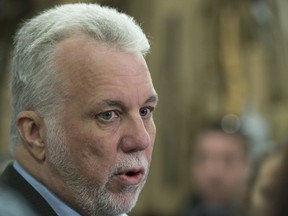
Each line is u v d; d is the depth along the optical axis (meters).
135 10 11.02
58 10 3.90
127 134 3.79
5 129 10.02
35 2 10.59
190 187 10.98
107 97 3.76
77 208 3.86
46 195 3.85
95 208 3.83
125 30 3.84
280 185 5.12
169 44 11.15
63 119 3.81
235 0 11.51
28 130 3.90
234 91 11.33
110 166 3.79
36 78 3.85
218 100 11.29
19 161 3.93
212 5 11.38
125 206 3.82
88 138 3.78
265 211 5.45
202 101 11.21
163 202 11.03
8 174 3.85
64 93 3.80
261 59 11.59
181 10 11.23
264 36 11.69
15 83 3.94
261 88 11.55
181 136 11.12
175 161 11.10
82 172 3.81
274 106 11.60
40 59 3.84
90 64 3.77
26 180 3.81
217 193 9.01
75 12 3.86
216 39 11.41
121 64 3.79
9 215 2.38
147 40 3.92
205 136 9.26
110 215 3.85
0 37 10.48
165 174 11.09
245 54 11.55
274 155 5.63
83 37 3.81
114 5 10.84
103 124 3.78
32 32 3.89
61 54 3.81
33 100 3.87
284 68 11.72
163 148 11.11
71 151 3.81
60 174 3.84
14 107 3.96
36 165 3.89
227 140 9.12
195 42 11.27
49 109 3.84
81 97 3.78
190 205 9.22
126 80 3.79
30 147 3.90
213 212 8.87
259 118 11.29
